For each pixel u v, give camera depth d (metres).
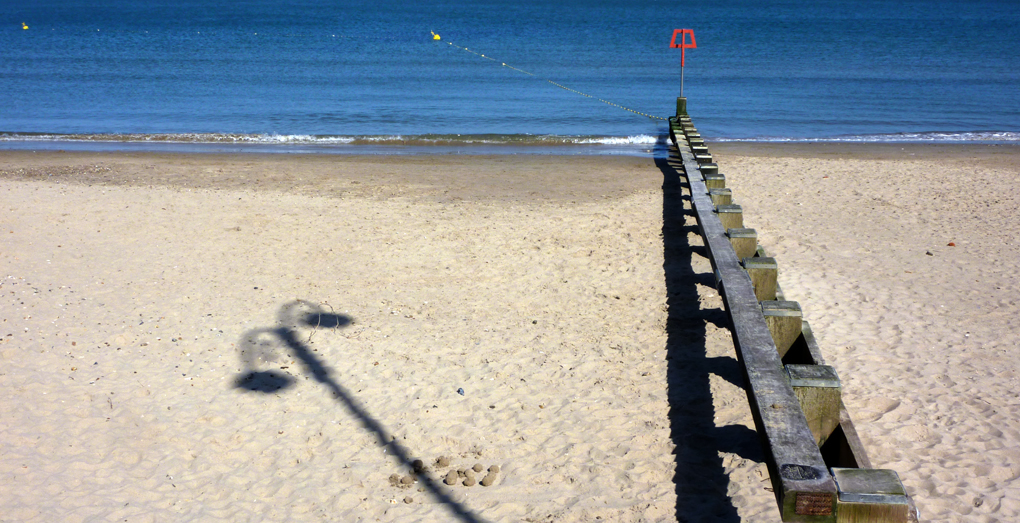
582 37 49.12
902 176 14.19
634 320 7.33
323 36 51.72
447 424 5.44
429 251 9.61
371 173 15.52
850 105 25.06
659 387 5.93
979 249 9.36
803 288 8.09
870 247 9.56
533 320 7.36
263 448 5.15
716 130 21.16
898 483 3.16
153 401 5.74
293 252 9.55
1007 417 5.24
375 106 25.86
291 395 5.88
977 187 13.04
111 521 4.33
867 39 46.00
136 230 10.47
